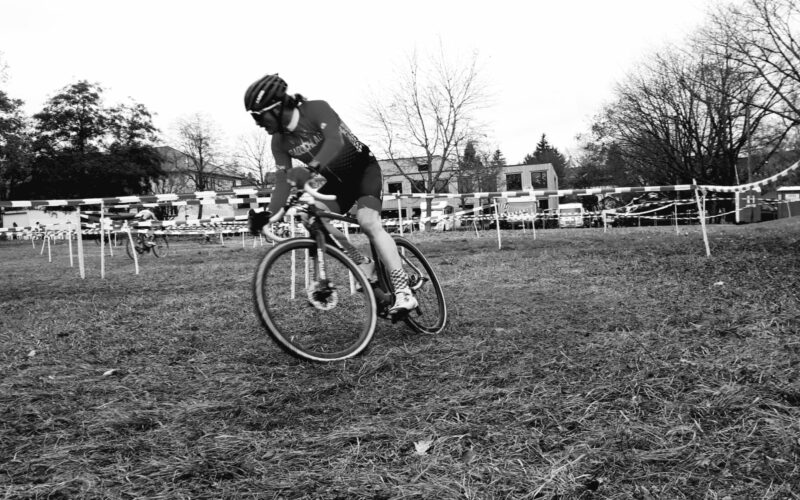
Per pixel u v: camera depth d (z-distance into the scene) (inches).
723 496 55.4
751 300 141.9
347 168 113.9
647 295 161.9
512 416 78.4
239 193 260.2
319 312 148.2
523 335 122.5
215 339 132.6
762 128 1203.2
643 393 83.4
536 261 274.8
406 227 752.3
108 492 61.8
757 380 84.2
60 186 1615.4
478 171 1160.8
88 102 1599.4
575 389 87.1
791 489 55.6
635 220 951.6
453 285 205.2
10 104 1295.5
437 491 59.7
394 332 131.5
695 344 105.0
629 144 1393.9
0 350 129.6
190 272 304.3
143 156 1680.6
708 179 1310.3
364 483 62.3
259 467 66.9
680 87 1218.6
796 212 852.6
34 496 61.2
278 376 102.7
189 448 72.8
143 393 95.3
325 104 107.2
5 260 510.0
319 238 113.9
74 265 406.6
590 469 62.4
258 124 107.7
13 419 84.2
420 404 85.6
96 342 134.6
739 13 935.0
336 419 81.5
